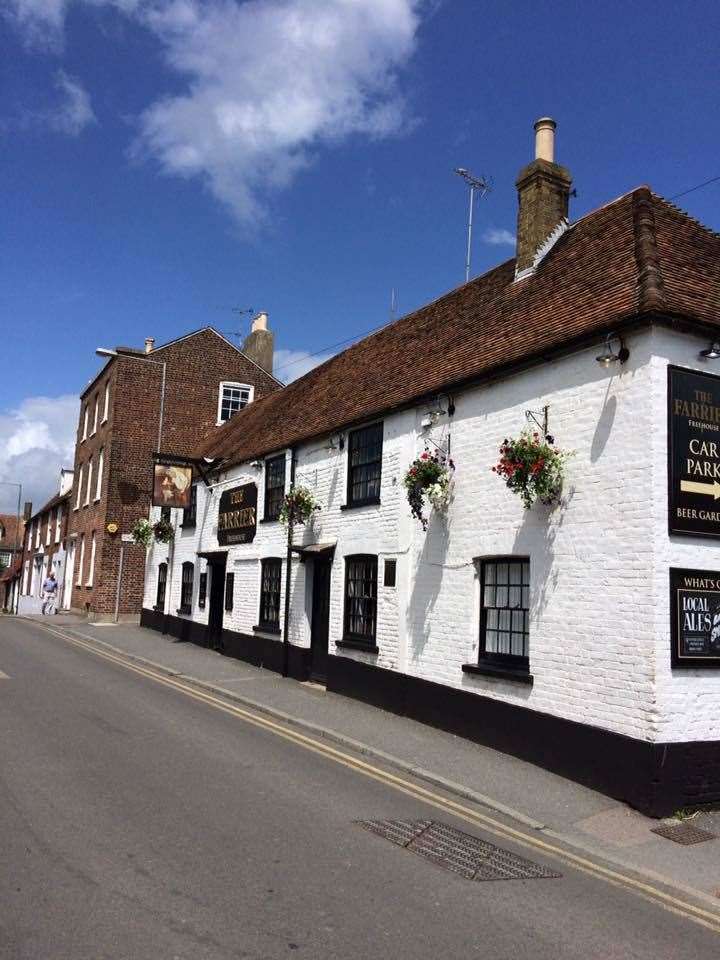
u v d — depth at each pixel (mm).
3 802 6582
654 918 5305
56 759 8086
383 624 12430
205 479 21094
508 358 10000
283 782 7867
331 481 14680
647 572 7930
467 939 4695
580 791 8180
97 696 12133
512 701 9555
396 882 5480
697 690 7918
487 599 10430
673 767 7652
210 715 11289
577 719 8570
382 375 14594
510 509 9930
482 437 10586
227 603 18859
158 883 5109
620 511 8320
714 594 8180
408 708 11547
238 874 5363
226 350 29312
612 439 8523
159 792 7168
